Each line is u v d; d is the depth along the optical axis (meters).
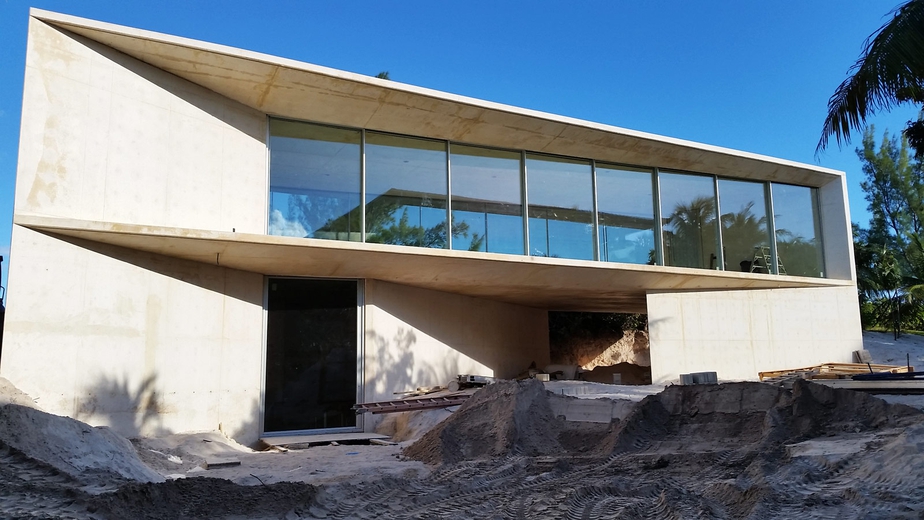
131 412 11.99
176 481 7.65
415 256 15.07
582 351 33.09
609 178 18.36
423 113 15.13
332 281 15.95
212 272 13.95
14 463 7.70
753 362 19.33
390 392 16.33
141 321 12.38
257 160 14.39
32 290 10.66
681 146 17.80
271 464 11.16
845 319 20.23
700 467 8.96
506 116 15.60
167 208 12.64
